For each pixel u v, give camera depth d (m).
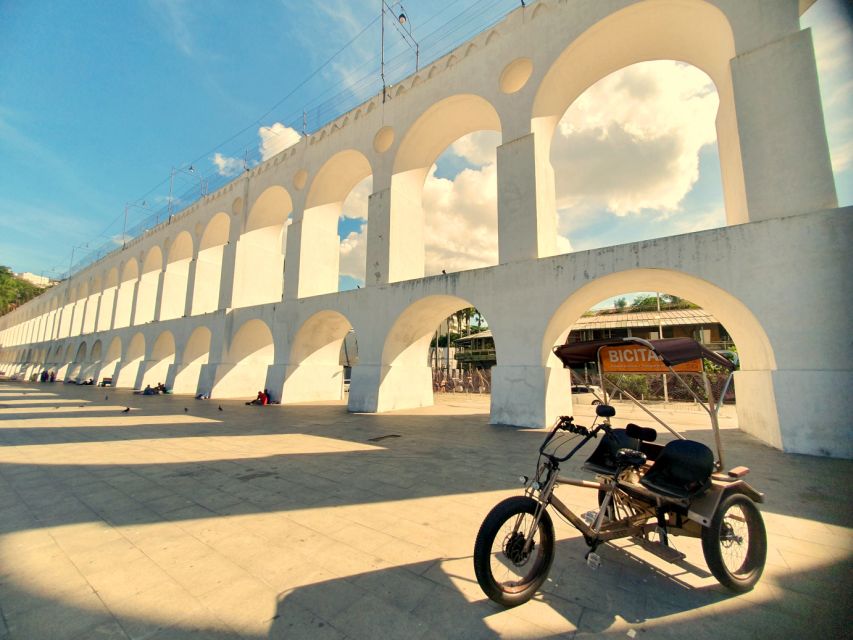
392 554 3.19
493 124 13.38
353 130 15.45
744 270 7.14
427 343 15.27
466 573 2.88
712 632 2.22
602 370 3.97
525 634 2.21
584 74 11.04
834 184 6.77
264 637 2.18
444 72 12.75
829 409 6.19
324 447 7.40
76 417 11.60
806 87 7.14
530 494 2.73
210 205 21.97
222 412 13.00
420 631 2.23
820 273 6.51
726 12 8.09
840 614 2.37
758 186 7.37
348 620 2.33
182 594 2.62
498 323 10.30
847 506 4.15
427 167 15.05
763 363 7.55
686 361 3.04
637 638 2.18
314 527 3.75
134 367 27.08
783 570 2.92
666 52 10.31
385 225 13.65
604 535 2.83
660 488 2.79
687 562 3.04
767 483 4.90
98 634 2.21
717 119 9.67
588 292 9.66
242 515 4.05
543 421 9.27
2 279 68.94
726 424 9.91
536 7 10.84
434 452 6.93
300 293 16.23
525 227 10.27
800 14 7.44
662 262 7.97
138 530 3.68
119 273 30.88
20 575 2.87
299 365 16.45
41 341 45.06
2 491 4.84
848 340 6.23
